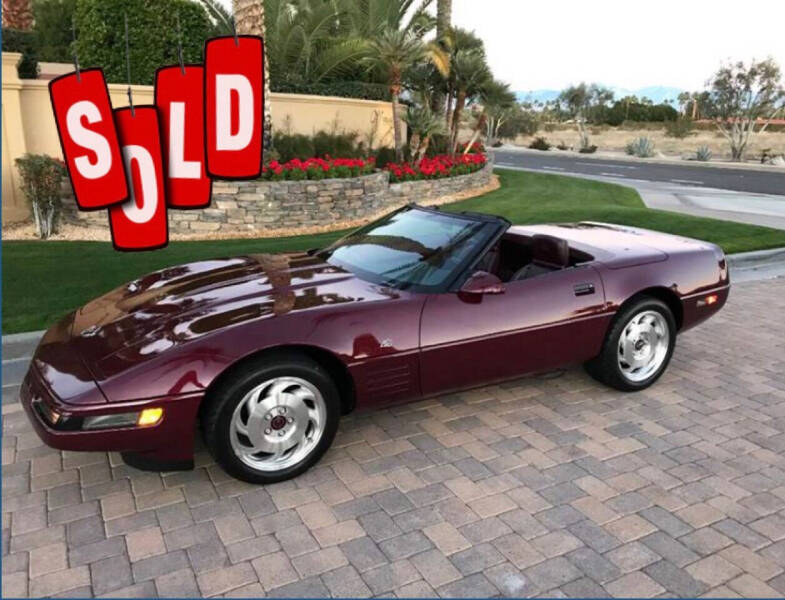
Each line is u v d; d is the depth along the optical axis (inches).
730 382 189.3
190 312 134.2
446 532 115.7
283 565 106.2
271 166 398.9
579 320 162.4
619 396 177.3
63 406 112.5
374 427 156.4
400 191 516.7
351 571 105.1
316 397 130.6
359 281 152.3
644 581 104.1
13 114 372.8
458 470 137.1
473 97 711.7
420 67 674.8
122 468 135.3
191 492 127.0
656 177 1025.5
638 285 171.8
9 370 182.1
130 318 136.4
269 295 141.4
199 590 100.2
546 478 134.4
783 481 135.1
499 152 1873.8
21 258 300.0
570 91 2674.7
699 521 120.3
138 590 99.9
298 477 133.1
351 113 588.1
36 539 111.7
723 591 102.2
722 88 1619.1
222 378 122.3
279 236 385.1
